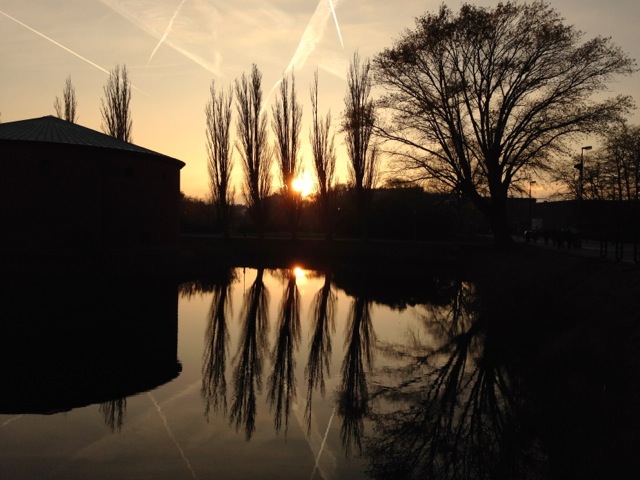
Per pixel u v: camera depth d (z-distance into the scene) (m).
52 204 24.81
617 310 10.29
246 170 47.88
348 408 8.79
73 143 25.41
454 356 12.23
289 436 7.49
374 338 14.46
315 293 23.58
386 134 27.62
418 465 6.54
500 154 26.78
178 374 10.53
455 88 25.12
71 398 8.80
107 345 12.24
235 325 16.09
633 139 36.78
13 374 9.93
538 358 10.13
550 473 6.17
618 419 6.31
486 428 7.86
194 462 6.49
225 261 35.69
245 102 47.09
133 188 27.89
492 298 16.80
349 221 56.62
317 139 45.34
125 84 43.69
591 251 23.00
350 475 6.28
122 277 24.05
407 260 40.72
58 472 6.11
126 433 7.39
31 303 16.61
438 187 28.73
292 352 12.88
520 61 24.80
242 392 9.56
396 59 25.94
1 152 23.86
